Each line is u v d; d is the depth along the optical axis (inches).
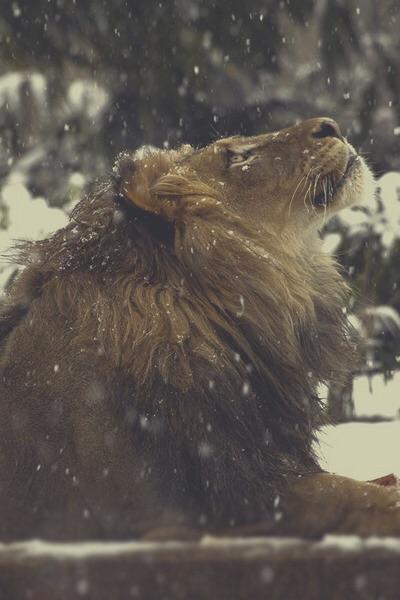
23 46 704.4
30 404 288.0
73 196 632.4
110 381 283.0
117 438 280.4
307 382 312.3
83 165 668.1
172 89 672.4
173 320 289.0
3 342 302.4
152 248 300.5
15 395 290.0
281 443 305.6
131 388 281.9
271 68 689.6
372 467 437.1
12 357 294.0
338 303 333.1
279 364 303.7
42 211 598.9
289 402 306.5
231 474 282.7
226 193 320.5
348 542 189.8
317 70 684.1
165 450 279.1
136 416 279.7
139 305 290.7
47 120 701.3
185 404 280.5
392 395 542.6
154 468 278.7
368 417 528.7
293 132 330.0
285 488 287.6
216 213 308.5
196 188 309.4
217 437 283.0
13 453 287.1
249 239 313.6
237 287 300.5
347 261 570.6
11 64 716.7
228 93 669.3
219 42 685.9
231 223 311.1
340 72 678.5
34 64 716.7
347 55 679.7
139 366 282.0
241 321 299.9
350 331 337.7
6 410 289.4
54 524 282.0
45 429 285.4
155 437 278.7
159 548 189.9
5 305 311.4
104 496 279.1
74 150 674.8
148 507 277.4
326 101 671.8
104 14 689.0
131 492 277.9
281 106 665.6
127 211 302.4
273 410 304.0
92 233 303.0
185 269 299.4
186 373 281.9
